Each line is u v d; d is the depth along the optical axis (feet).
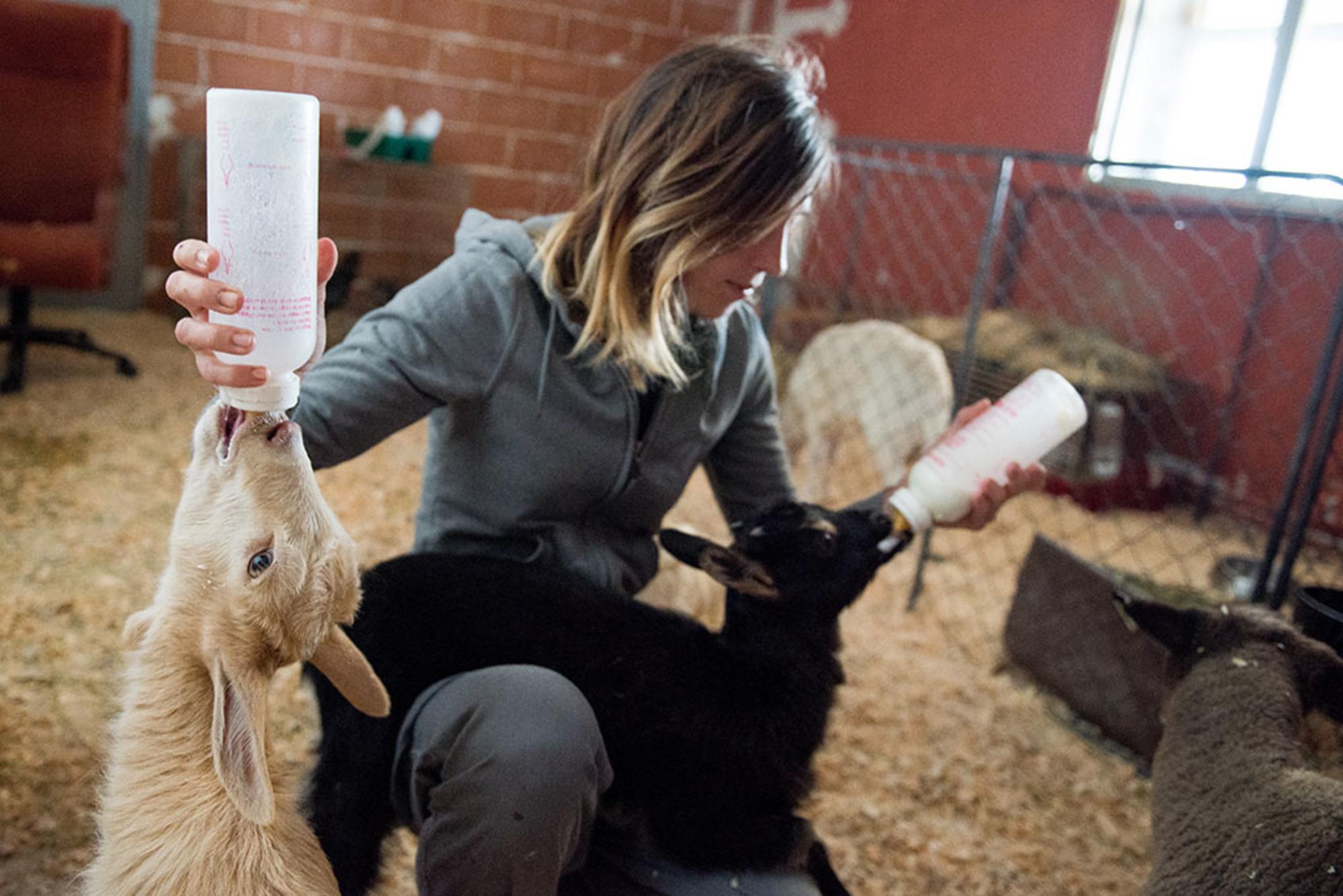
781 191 5.43
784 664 5.89
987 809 9.55
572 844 5.19
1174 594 12.49
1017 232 21.59
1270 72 18.17
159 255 23.18
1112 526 18.20
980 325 20.10
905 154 23.80
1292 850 5.55
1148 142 20.10
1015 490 6.14
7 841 7.37
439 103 24.73
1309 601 7.70
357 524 13.99
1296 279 17.42
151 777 4.48
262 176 3.91
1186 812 6.22
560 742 4.97
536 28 25.11
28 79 16.70
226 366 3.98
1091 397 18.43
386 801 5.65
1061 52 20.70
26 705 8.91
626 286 5.55
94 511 13.01
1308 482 10.56
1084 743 10.95
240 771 4.00
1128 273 19.92
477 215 6.36
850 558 6.06
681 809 5.62
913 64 23.70
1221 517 18.70
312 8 23.08
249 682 4.25
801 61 6.27
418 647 5.64
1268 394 17.89
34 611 10.44
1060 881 8.66
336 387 5.40
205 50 22.53
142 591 11.21
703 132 5.31
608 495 6.23
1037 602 11.78
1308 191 17.37
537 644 5.65
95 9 16.96
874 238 24.62
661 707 5.61
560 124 26.00
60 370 18.57
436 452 6.23
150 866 4.35
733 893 5.60
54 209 17.22
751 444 7.11
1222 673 6.76
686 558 5.96
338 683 4.79
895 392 16.03
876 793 9.55
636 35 26.23
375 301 23.50
